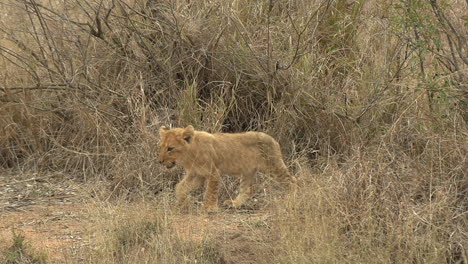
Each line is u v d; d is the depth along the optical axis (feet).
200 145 39.42
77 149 47.85
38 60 48.88
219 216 38.06
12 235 35.81
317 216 31.73
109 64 50.85
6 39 52.29
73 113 49.73
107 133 46.88
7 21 54.60
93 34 48.67
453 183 33.68
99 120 47.39
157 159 40.32
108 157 46.19
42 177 46.98
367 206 32.07
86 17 52.95
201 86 49.73
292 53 48.44
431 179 33.58
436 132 39.40
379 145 38.09
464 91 38.34
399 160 37.19
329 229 31.07
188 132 39.27
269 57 47.21
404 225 30.76
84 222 36.83
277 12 51.85
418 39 41.39
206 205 39.83
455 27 41.65
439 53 43.37
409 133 40.52
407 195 33.14
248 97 48.65
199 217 37.42
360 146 41.60
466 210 33.04
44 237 35.65
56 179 46.80
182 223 36.09
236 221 36.78
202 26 50.21
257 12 51.21
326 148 45.44
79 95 48.80
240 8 51.31
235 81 49.08
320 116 46.50
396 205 32.40
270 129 46.34
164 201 36.29
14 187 45.47
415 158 37.50
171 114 47.32
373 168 34.37
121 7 48.57
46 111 49.78
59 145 47.19
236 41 49.65
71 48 51.78
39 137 49.65
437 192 32.78
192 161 39.63
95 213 36.17
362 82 46.98
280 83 47.21
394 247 30.32
